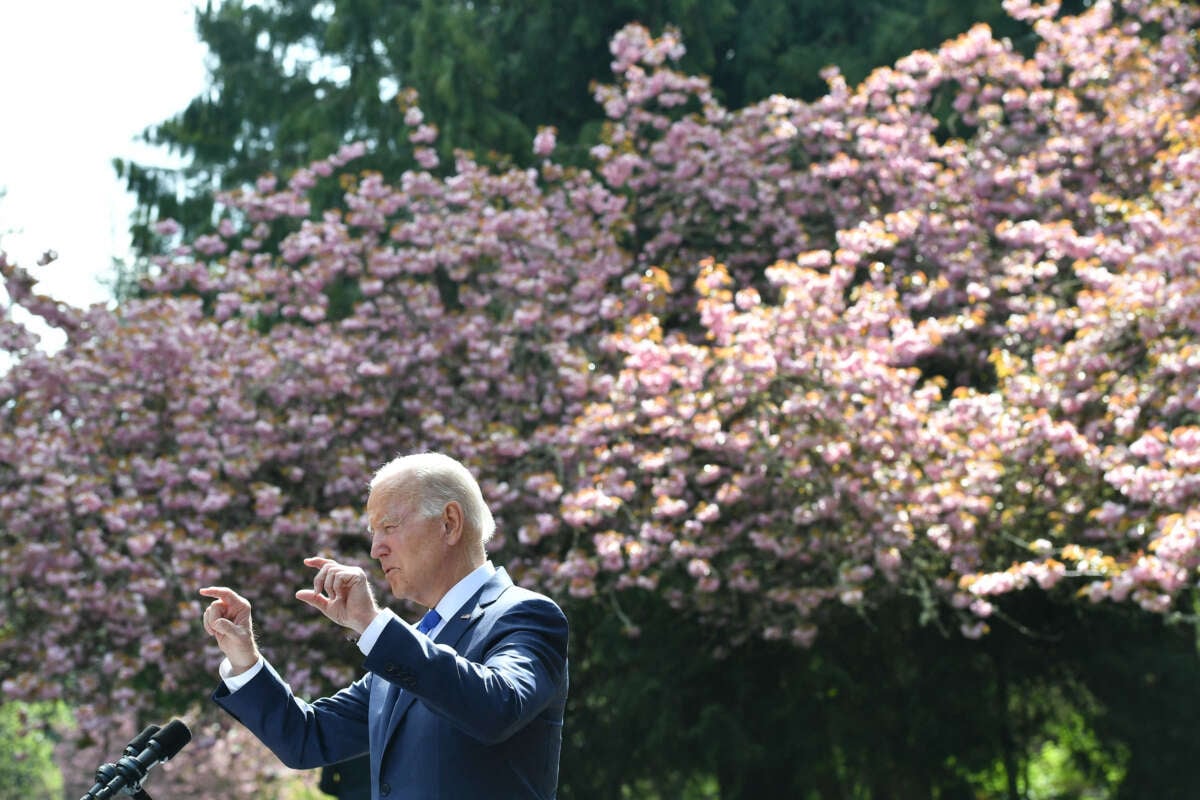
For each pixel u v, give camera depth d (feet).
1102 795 69.15
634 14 67.92
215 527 49.90
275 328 55.83
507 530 50.65
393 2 71.67
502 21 70.23
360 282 55.31
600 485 47.44
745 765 53.88
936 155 58.75
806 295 47.39
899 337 47.32
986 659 56.80
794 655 55.16
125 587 47.88
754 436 46.19
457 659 10.37
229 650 12.23
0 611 48.67
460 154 57.93
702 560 48.24
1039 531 48.24
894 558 45.09
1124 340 46.57
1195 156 49.49
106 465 49.21
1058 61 60.95
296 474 50.01
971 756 56.80
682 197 60.95
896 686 56.39
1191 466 40.63
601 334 54.44
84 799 11.54
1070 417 47.14
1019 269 52.16
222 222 58.49
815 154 62.13
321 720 12.44
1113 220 57.41
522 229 55.01
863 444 45.68
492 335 54.39
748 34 68.69
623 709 53.11
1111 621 55.88
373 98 68.28
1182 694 55.57
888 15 68.13
